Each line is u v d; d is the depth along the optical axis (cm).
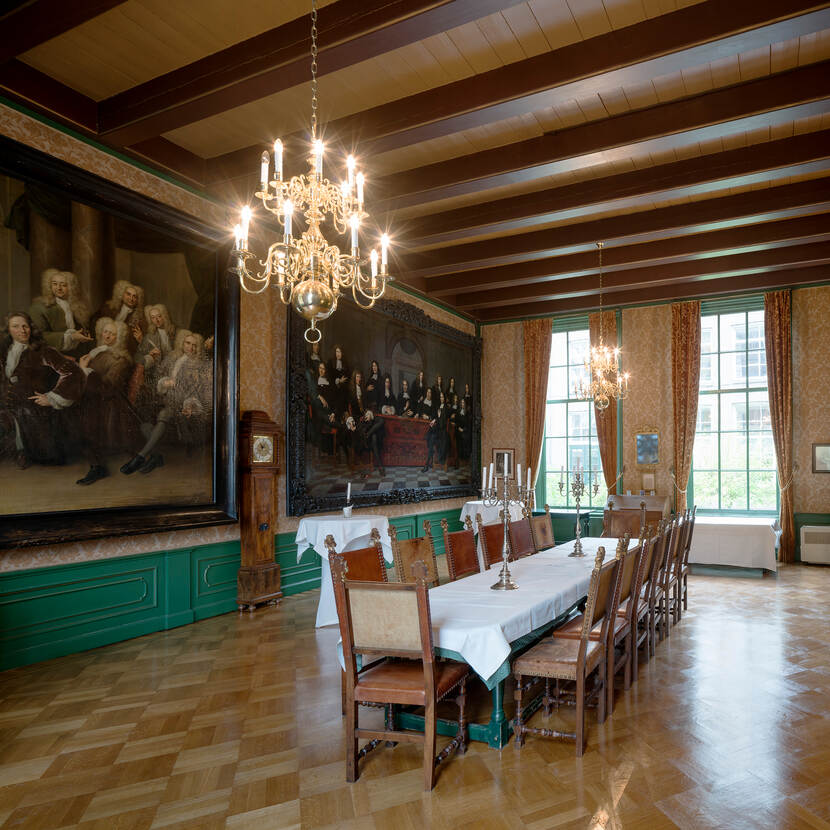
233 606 631
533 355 1117
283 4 386
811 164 553
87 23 404
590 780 295
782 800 277
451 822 260
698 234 798
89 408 484
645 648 507
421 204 636
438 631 316
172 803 275
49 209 461
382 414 866
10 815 265
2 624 446
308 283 322
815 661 476
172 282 558
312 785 291
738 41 380
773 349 945
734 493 989
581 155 533
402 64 443
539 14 392
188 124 495
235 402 612
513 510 890
